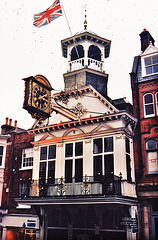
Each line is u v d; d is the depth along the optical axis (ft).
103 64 60.80
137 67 52.03
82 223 47.65
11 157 60.90
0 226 56.44
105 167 45.60
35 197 47.55
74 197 43.29
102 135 47.42
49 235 50.26
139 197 45.06
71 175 48.44
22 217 54.70
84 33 58.95
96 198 41.19
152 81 49.26
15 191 57.52
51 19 46.37
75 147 49.83
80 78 57.31
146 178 45.21
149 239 42.34
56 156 51.13
